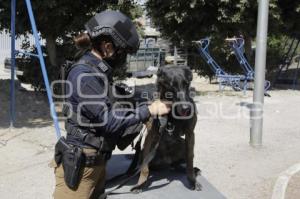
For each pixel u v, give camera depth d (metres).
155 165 4.13
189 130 3.75
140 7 12.34
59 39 12.65
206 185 3.99
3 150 7.34
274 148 7.79
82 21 11.34
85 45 2.85
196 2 13.27
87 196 2.89
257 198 5.41
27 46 12.30
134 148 3.91
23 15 11.13
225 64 16.69
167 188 3.83
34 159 6.89
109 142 2.85
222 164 6.80
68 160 2.80
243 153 7.43
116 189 3.54
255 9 13.61
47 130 8.59
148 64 19.48
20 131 8.52
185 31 14.73
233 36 15.05
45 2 10.52
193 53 16.70
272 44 18.17
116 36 2.76
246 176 6.25
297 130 9.28
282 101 13.17
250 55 16.03
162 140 3.89
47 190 5.64
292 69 20.89
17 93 11.63
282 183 5.92
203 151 7.54
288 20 14.92
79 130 2.81
